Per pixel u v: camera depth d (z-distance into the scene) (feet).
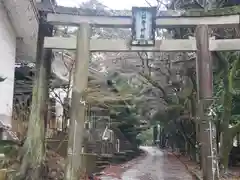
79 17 38.24
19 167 36.60
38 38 38.78
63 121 65.51
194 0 57.67
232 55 57.16
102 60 66.49
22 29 49.01
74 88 36.58
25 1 42.19
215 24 37.27
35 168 36.73
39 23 39.01
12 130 51.13
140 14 37.32
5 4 44.27
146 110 92.63
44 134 38.19
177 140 147.02
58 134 61.62
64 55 60.64
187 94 68.64
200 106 35.81
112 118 95.50
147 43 37.06
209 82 35.91
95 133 84.12
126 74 66.54
